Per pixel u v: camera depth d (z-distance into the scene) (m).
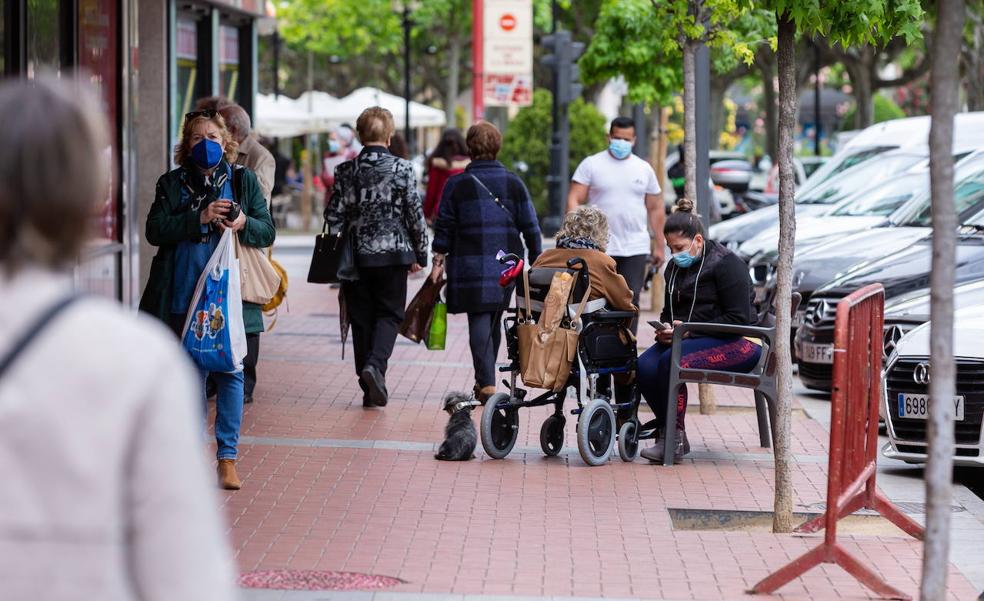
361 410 23.88
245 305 21.75
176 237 16.95
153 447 4.95
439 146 40.62
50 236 5.12
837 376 13.44
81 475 4.89
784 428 16.41
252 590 13.27
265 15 47.00
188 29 40.38
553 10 67.56
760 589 13.70
